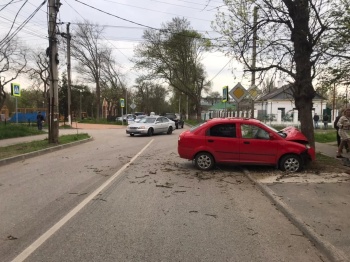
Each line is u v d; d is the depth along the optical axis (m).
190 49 51.50
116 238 4.97
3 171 10.62
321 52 11.12
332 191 7.61
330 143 18.67
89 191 7.86
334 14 10.67
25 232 5.20
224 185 8.63
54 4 17.33
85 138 21.88
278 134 10.18
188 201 7.07
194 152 10.59
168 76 52.91
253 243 4.86
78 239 4.91
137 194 7.61
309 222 5.50
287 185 8.21
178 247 4.67
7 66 40.16
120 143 20.02
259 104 55.25
